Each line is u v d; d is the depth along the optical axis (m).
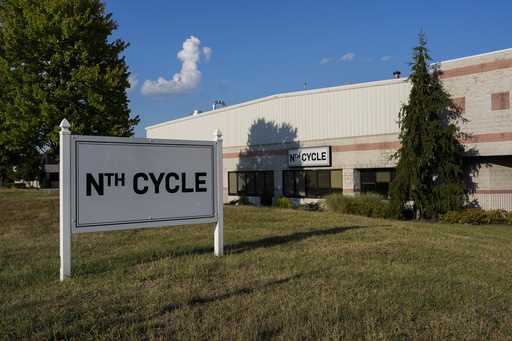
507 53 19.34
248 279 6.79
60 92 22.62
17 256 8.75
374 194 22.62
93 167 7.39
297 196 28.48
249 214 16.72
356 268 7.53
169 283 6.59
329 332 4.68
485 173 20.55
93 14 24.55
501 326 5.00
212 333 4.68
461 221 18.84
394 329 4.81
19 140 23.58
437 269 7.62
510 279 7.13
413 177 19.94
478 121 20.08
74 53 23.59
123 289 6.29
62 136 7.07
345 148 25.56
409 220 20.06
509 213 18.77
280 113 29.33
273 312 5.31
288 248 9.31
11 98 24.16
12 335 4.60
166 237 11.07
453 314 5.34
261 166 30.89
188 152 8.39
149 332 4.64
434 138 19.78
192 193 8.41
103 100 23.81
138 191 7.85
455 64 20.67
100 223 7.43
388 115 23.84
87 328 4.82
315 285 6.48
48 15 23.44
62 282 6.71
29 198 22.09
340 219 15.39
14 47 23.22
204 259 8.19
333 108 26.19
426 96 20.12
